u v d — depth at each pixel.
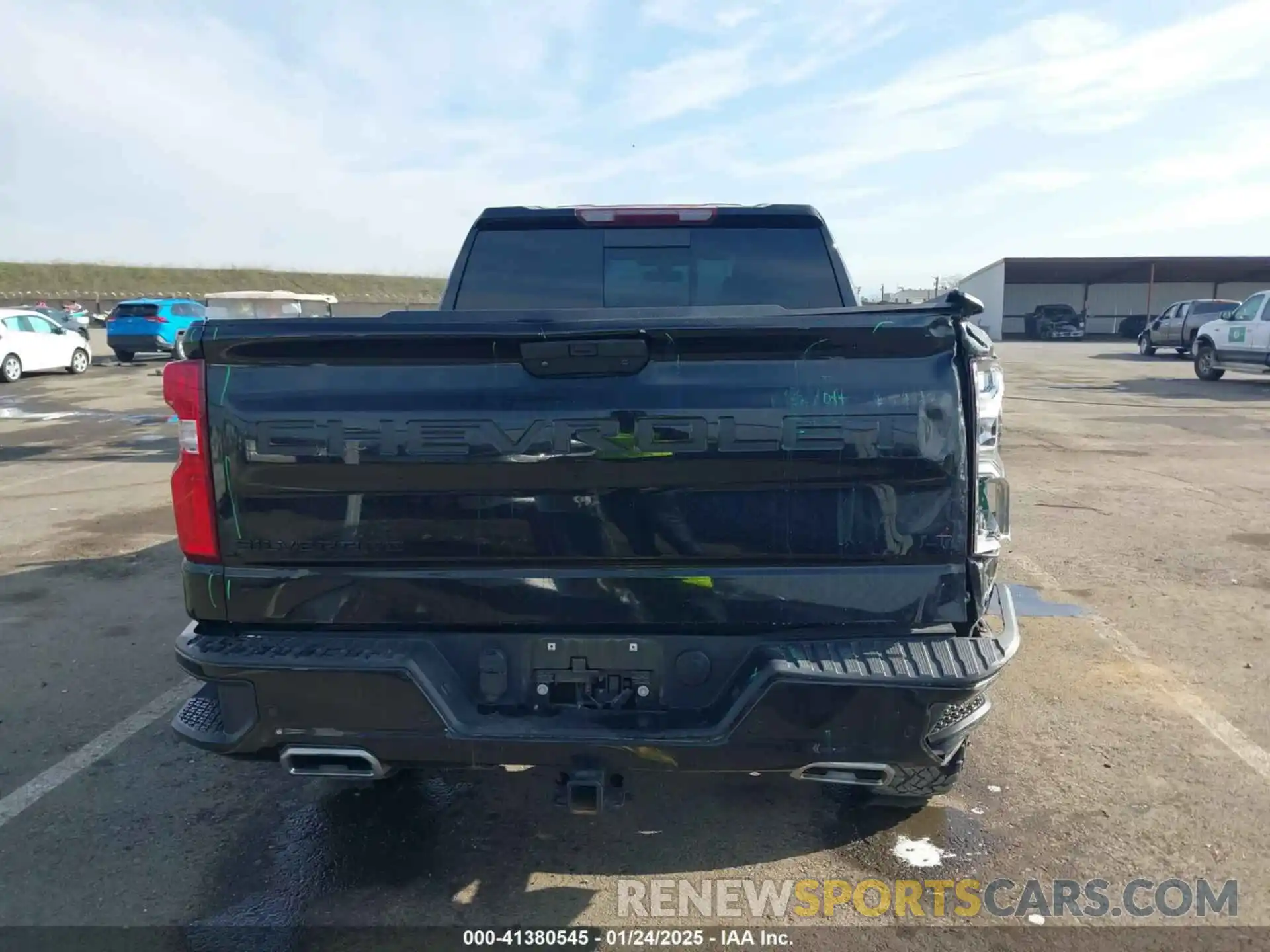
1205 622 5.29
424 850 3.13
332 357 2.48
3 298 58.19
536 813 3.36
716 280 4.19
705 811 3.38
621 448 2.45
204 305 28.64
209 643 2.56
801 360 2.45
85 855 3.08
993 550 2.57
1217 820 3.29
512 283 4.20
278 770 3.67
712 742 2.46
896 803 3.25
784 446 2.45
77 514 8.17
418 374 2.47
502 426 2.45
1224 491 8.88
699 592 2.52
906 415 2.45
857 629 2.53
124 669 4.66
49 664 4.71
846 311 2.47
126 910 2.80
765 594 2.51
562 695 2.58
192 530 2.57
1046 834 3.21
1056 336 44.75
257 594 2.58
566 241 4.18
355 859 3.07
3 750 3.82
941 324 2.43
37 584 6.07
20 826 3.25
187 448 2.54
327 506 2.52
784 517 2.49
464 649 2.56
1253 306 19.31
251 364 2.50
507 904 2.85
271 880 2.96
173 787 3.53
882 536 2.50
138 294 72.75
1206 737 3.91
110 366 26.56
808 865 3.05
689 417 2.44
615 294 4.20
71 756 3.76
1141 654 4.81
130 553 6.85
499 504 2.50
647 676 2.56
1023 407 15.99
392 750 2.51
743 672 2.54
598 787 2.46
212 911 2.80
